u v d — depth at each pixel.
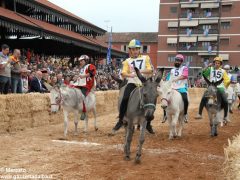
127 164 8.00
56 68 23.62
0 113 12.02
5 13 22.11
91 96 12.30
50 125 14.62
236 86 24.52
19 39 27.98
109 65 34.75
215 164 8.23
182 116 11.82
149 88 7.41
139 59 8.73
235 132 13.56
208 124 16.02
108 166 7.79
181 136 12.25
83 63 12.27
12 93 13.39
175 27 68.69
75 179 6.84
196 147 10.28
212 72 12.44
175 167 7.87
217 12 66.62
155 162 8.23
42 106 14.21
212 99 11.48
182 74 11.51
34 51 29.88
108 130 13.37
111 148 9.76
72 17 34.59
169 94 10.61
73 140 10.98
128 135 8.23
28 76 15.84
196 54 67.94
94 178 6.93
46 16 34.00
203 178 7.11
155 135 12.35
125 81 9.84
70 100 11.37
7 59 13.58
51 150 9.29
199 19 67.31
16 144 10.02
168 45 69.25
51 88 11.14
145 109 7.36
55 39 25.11
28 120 13.55
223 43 66.19
